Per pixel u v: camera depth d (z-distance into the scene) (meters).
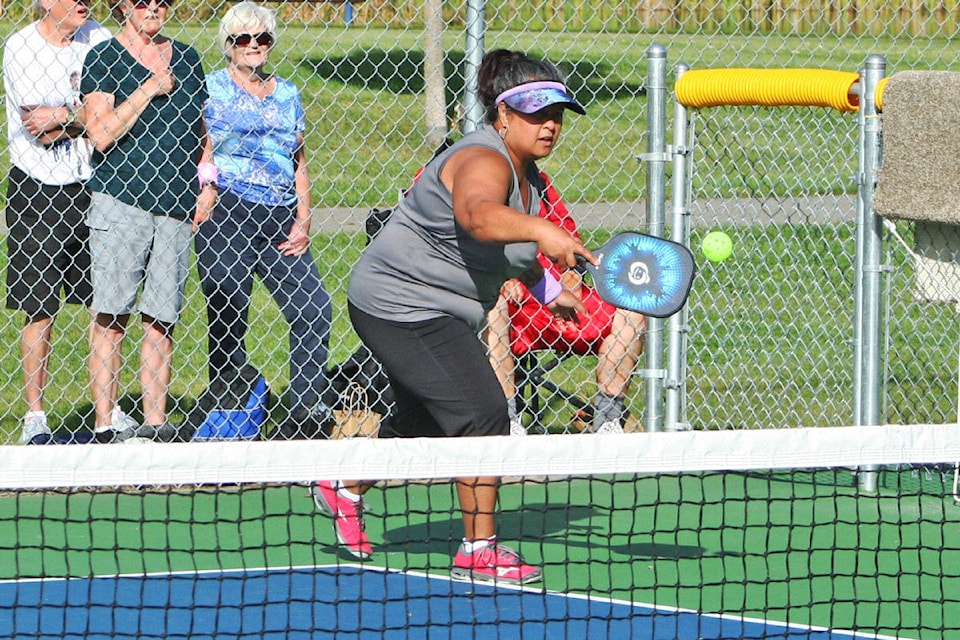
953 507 22.06
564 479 23.42
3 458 12.91
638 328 24.16
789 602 16.22
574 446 13.55
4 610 16.91
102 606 15.84
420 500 22.23
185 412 27.03
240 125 23.36
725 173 28.55
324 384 24.22
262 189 23.59
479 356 17.08
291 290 24.02
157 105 22.67
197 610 17.05
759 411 27.23
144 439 23.42
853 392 23.73
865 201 23.09
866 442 13.93
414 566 18.81
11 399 27.30
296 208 24.30
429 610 15.84
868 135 22.95
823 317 30.12
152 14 22.59
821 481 23.72
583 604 17.39
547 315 23.91
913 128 21.80
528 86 15.82
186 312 33.53
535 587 18.03
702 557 18.38
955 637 16.41
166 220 23.05
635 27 61.75
